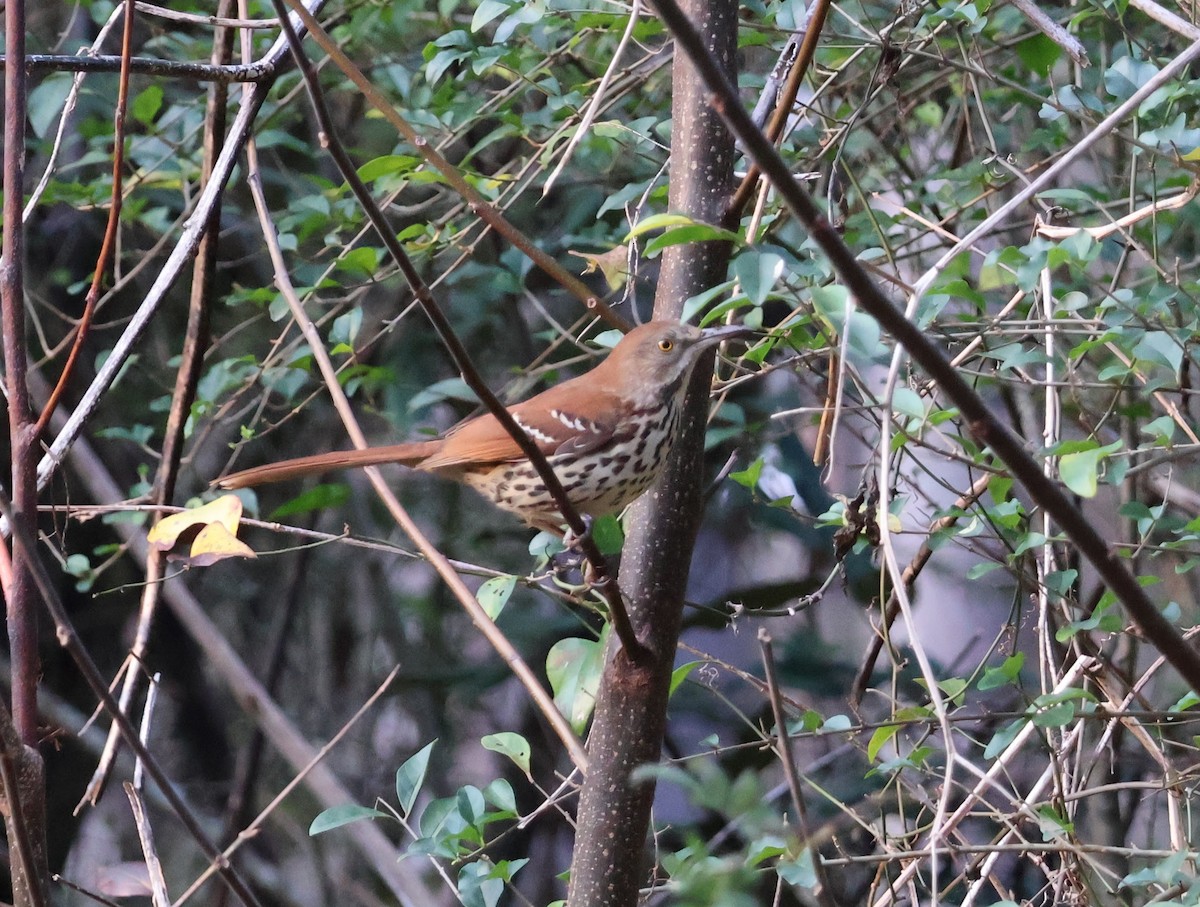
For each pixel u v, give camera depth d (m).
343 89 11.15
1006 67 9.88
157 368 13.44
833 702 13.01
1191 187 7.37
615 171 11.81
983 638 13.87
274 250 8.59
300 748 11.88
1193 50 4.94
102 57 6.89
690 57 3.82
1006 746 6.76
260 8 10.52
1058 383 6.90
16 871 5.31
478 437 8.08
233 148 7.76
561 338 10.73
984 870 6.86
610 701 6.62
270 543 14.93
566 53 9.74
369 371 10.02
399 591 16.11
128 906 14.67
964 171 9.12
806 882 5.93
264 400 10.11
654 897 7.63
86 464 11.80
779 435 11.49
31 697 5.63
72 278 12.80
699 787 3.77
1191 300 6.80
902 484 10.54
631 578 6.81
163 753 15.39
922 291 5.26
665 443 7.47
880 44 8.45
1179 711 6.56
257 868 14.39
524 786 15.04
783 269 5.71
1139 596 4.38
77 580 13.80
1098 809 9.12
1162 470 10.43
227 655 12.11
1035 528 8.30
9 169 5.74
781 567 15.64
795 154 9.14
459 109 9.59
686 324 7.20
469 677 13.99
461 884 6.71
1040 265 5.89
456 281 11.61
